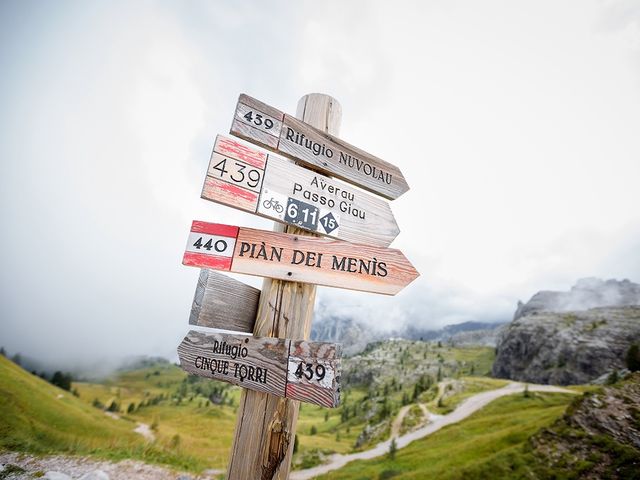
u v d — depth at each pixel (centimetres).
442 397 9981
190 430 5978
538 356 15675
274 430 257
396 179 361
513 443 4009
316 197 306
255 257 275
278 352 249
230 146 280
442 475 3422
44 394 5216
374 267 290
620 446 2617
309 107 355
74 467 1822
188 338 275
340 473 4434
